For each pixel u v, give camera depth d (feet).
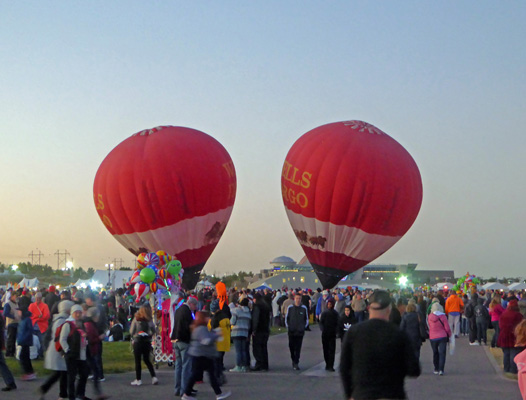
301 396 43.21
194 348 40.42
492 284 196.24
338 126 117.80
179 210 107.14
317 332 102.83
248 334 55.98
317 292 118.11
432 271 471.62
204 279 157.07
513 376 52.70
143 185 106.73
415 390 45.98
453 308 81.92
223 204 111.34
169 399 41.63
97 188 112.27
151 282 57.98
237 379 50.93
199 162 108.88
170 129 113.80
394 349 18.88
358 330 19.43
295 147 120.16
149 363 47.50
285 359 64.49
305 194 114.32
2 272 336.49
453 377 52.39
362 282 223.51
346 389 19.38
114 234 112.88
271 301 116.57
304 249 119.85
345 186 111.24
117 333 81.00
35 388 44.80
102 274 180.65
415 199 114.83
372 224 112.47
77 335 37.83
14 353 62.13
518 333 37.68
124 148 111.34
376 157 112.47
